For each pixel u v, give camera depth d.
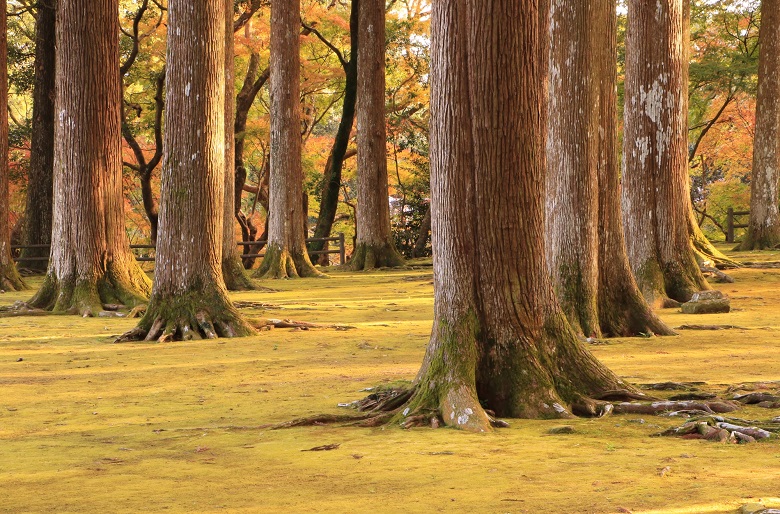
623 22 40.84
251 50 39.88
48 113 33.28
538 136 8.51
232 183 25.41
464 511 4.74
